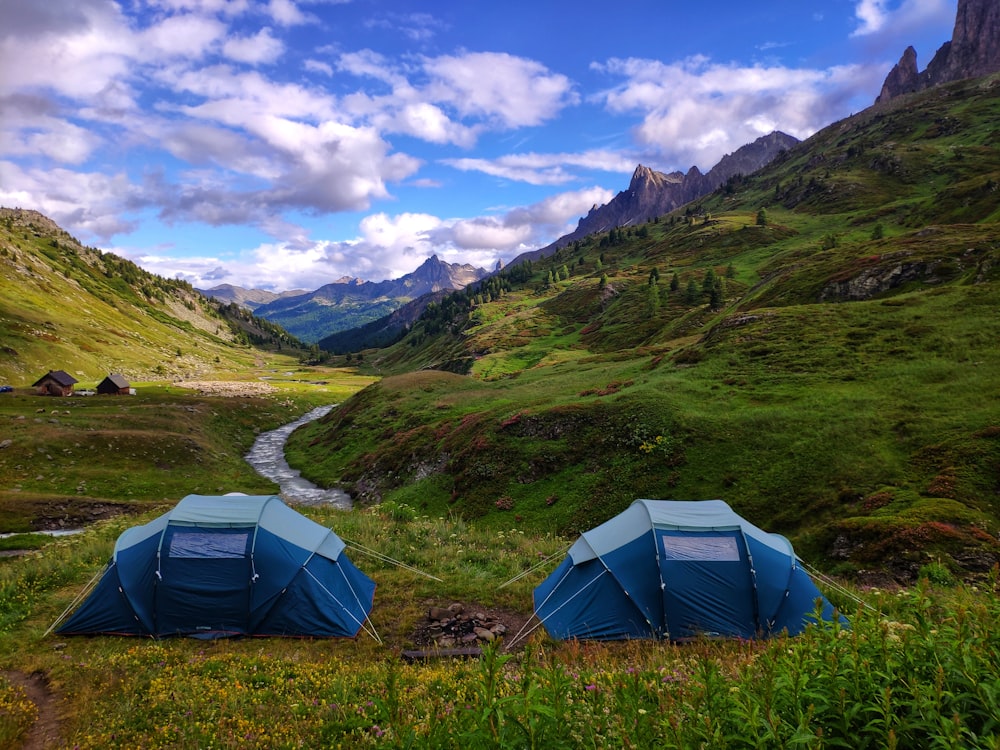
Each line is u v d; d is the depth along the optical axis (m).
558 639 13.58
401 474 50.50
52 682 10.85
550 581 15.88
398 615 15.43
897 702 4.34
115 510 37.53
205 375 181.25
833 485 27.16
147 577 14.48
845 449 29.41
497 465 42.56
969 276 51.00
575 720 5.44
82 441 53.09
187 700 9.58
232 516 15.31
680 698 5.39
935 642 5.13
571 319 166.88
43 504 36.19
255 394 108.50
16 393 91.38
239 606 14.30
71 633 14.41
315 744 7.80
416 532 23.84
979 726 4.37
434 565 19.61
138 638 14.21
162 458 55.16
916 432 28.53
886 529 20.81
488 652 5.01
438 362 166.88
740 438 34.12
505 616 15.50
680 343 78.50
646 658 11.57
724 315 84.75
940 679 4.29
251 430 83.81
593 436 40.91
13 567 19.92
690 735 4.54
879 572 19.16
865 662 4.90
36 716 9.45
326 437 72.69
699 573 13.66
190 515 15.28
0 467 45.47
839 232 175.00
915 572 18.41
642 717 5.02
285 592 14.47
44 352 140.25
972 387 31.42
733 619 13.31
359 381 173.12
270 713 8.99
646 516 14.91
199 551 14.60
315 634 14.21
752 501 28.72
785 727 4.32
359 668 11.60
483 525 36.72
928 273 60.06
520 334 157.62
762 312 56.22
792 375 41.25
